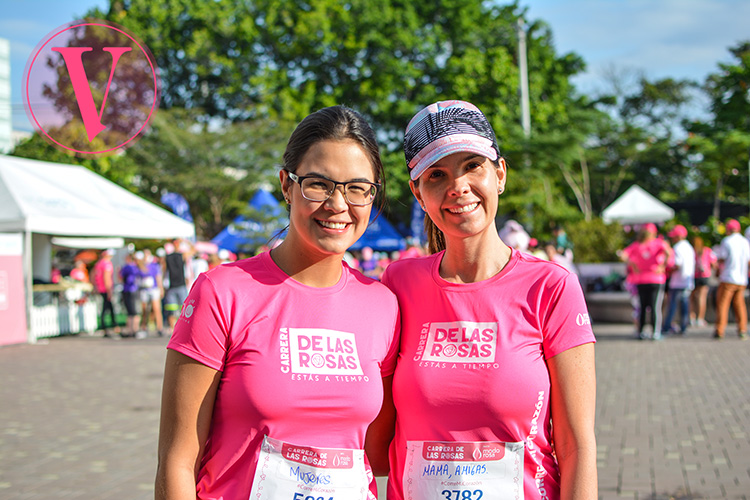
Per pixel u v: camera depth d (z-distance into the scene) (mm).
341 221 1846
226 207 31344
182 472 1744
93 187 16250
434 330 1956
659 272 11969
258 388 1754
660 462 5094
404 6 29516
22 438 6137
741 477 4715
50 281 16938
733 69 27891
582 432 1842
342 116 1882
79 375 9688
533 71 30234
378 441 2068
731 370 8828
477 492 1850
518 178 21359
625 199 20938
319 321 1847
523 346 1881
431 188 1971
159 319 15734
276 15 30547
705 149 27203
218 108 33531
